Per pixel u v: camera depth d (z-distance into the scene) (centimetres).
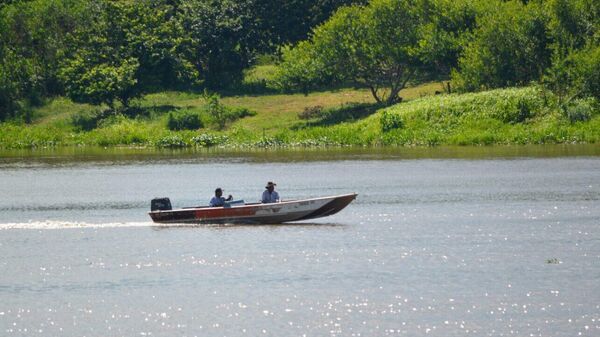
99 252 13825
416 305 10856
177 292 11638
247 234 14762
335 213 15562
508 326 10125
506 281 11644
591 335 9844
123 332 10294
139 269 12756
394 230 14900
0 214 17475
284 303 11088
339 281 11875
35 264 13175
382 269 12381
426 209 16800
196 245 14050
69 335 10250
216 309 10950
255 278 12119
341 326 10275
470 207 16888
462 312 10575
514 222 15338
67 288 11925
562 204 16912
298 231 14938
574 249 13212
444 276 11950
